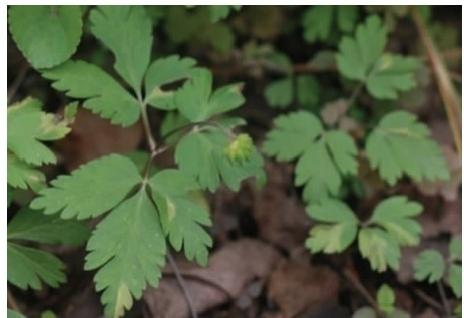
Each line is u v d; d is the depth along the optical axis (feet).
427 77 1.34
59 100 1.32
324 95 1.36
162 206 1.07
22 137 1.08
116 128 1.30
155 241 1.06
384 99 1.34
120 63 1.13
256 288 1.23
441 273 1.19
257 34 1.38
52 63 1.11
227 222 1.27
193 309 1.18
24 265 1.09
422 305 1.23
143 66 1.14
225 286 1.22
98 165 1.07
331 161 1.20
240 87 1.13
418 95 1.34
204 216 1.07
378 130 1.23
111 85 1.12
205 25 1.32
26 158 1.07
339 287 1.24
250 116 1.36
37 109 1.10
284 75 1.39
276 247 1.26
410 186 1.28
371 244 1.16
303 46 1.41
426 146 1.23
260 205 1.28
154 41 1.37
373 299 1.23
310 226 1.27
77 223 1.11
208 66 1.37
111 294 1.04
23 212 1.10
